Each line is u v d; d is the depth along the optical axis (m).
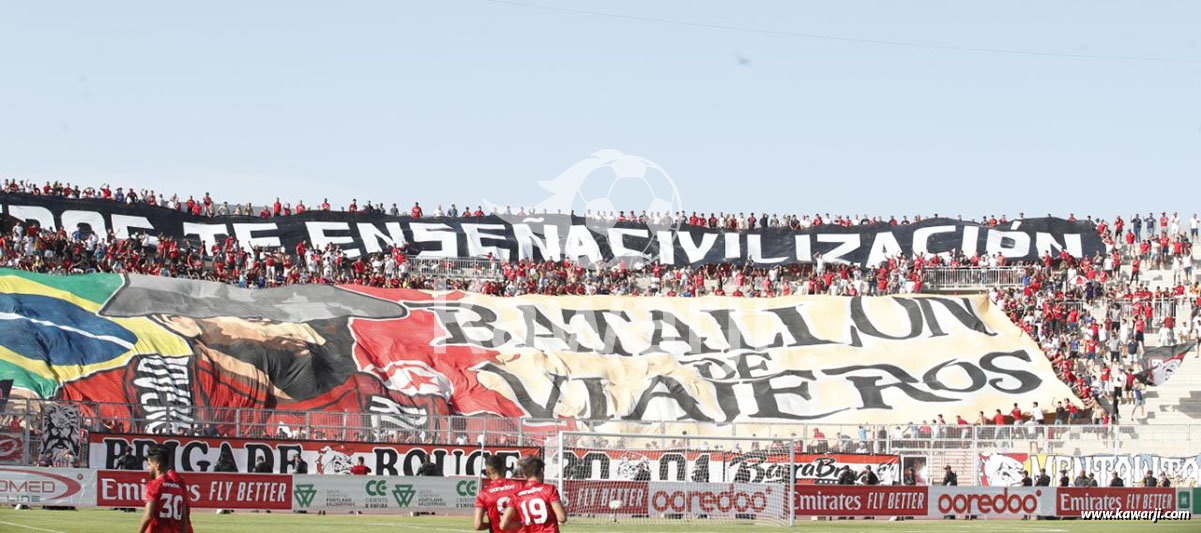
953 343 58.72
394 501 33.19
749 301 61.03
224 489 31.47
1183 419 57.75
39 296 50.59
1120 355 61.22
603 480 32.88
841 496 34.75
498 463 15.07
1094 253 69.12
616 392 53.56
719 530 30.94
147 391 45.59
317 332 52.75
